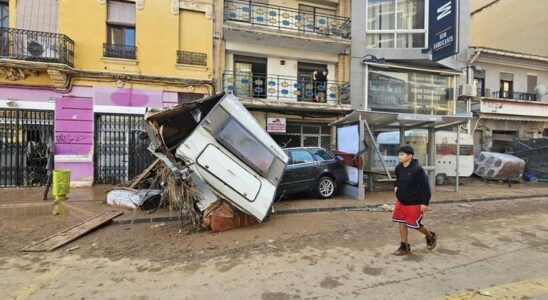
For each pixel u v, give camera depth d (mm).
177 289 4051
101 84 12625
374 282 4184
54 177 8898
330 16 16281
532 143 16188
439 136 14586
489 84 18828
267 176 7297
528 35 21125
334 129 16109
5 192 10547
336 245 5734
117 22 13016
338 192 11289
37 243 5855
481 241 5934
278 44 15367
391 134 14453
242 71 15328
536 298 3719
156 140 7477
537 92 19359
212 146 6785
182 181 6660
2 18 12141
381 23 16719
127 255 5344
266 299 3750
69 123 12250
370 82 16344
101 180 12656
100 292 3986
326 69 16453
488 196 10781
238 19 14969
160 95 13336
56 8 12312
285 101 14695
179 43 13711
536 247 5602
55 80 11930
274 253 5355
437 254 5227
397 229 6773
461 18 17531
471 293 3852
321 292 3912
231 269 4688
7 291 4035
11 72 11516
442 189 12539
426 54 16344
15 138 11789
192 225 7023
